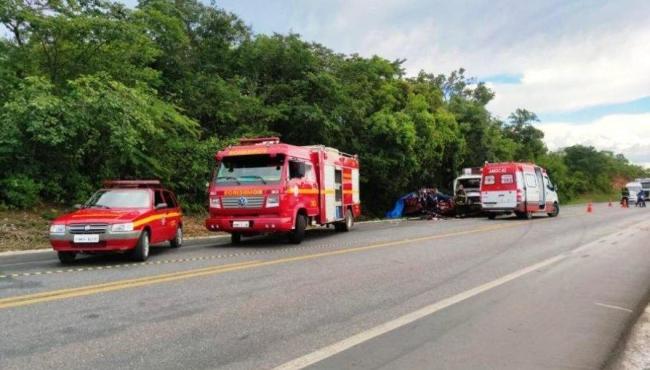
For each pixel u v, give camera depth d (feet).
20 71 61.00
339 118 94.12
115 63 64.85
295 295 26.71
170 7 79.15
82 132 57.93
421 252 44.16
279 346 18.42
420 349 18.24
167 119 68.13
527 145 215.72
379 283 30.09
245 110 82.53
